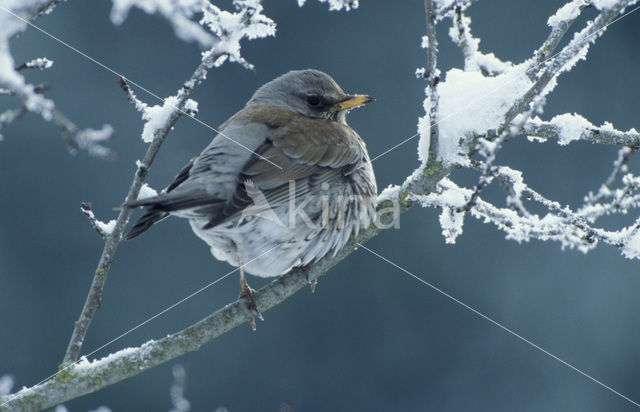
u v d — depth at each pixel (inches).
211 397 528.4
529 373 554.9
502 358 562.9
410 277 582.6
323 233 300.5
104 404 519.8
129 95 258.4
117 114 594.6
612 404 551.2
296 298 571.8
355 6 281.9
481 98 280.8
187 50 617.9
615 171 268.7
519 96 278.1
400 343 564.4
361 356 562.3
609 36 636.7
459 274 582.9
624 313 571.2
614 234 269.0
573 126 275.9
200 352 544.1
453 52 623.8
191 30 206.1
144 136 261.0
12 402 245.1
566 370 555.8
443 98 285.4
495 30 638.5
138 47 609.9
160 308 567.5
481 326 569.9
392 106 622.2
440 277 581.3
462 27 306.0
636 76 625.3
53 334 548.7
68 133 177.5
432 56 255.1
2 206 570.9
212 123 605.0
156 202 263.6
